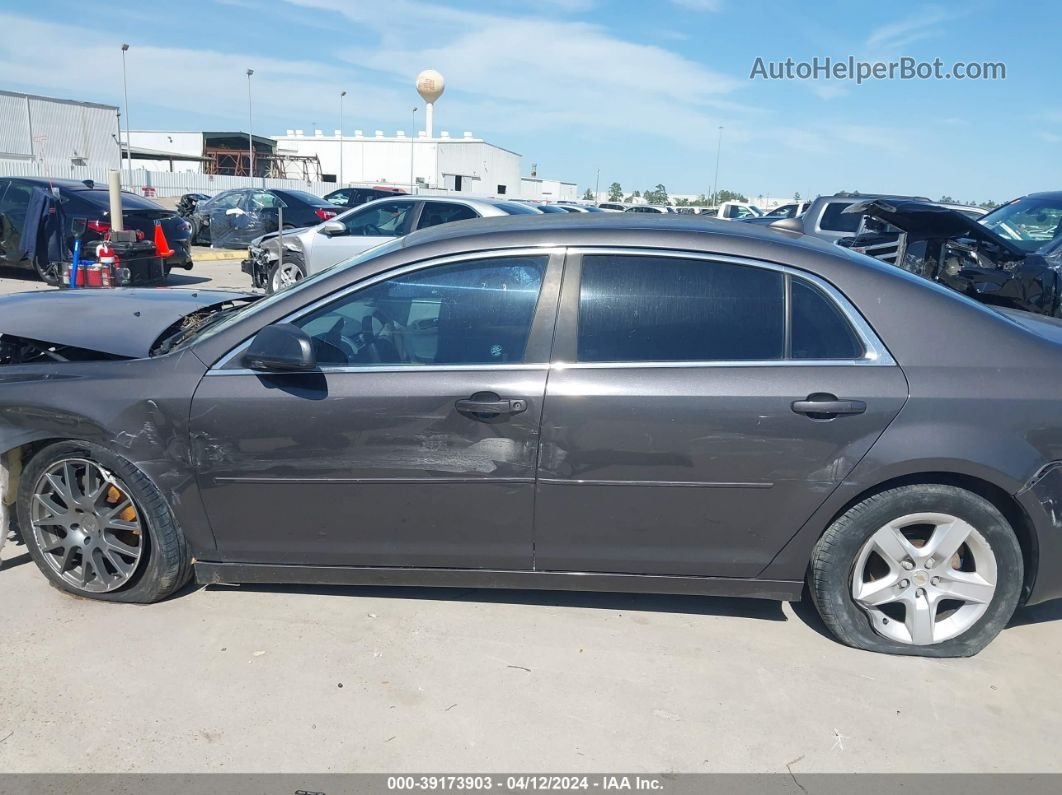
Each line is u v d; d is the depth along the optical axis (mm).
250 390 3248
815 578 3268
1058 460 3074
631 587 3334
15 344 3959
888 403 3053
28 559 3969
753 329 3162
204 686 3006
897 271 3305
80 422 3324
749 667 3207
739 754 2725
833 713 2945
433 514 3258
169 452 3303
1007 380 3076
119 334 3805
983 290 7137
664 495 3158
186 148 55562
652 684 3082
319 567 3404
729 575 3289
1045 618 3664
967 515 3143
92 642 3268
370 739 2752
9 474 3648
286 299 3363
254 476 3283
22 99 31641
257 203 18422
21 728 2764
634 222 3430
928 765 2695
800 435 3070
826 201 11469
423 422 3170
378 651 3246
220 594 3662
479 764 2646
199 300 4512
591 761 2674
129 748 2686
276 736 2758
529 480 3176
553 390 3117
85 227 11883
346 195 22453
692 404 3080
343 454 3221
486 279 3266
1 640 3262
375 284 3314
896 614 3385
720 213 29094
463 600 3648
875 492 3162
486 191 58875
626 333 3182
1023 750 2779
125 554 3453
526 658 3229
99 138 35156
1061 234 7730
